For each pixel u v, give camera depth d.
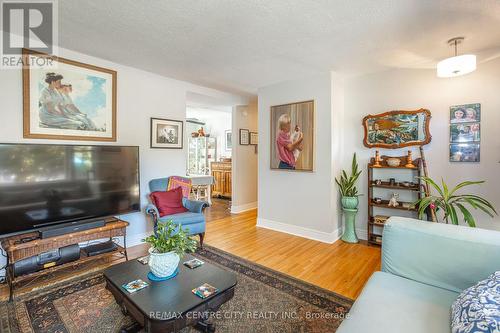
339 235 3.73
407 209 3.09
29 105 2.54
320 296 2.15
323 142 3.54
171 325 1.35
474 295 1.14
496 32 2.29
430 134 3.16
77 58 2.84
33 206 2.36
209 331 1.70
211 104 5.31
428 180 2.64
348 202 3.49
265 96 4.21
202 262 1.98
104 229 2.62
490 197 2.82
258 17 2.09
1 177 2.19
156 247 1.74
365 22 2.15
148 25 2.23
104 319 1.83
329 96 3.47
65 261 2.38
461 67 2.33
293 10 1.98
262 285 2.32
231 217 4.95
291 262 2.84
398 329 1.13
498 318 0.94
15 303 2.01
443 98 3.09
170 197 3.37
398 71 3.37
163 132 3.70
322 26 2.23
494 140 2.79
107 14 2.06
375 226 3.59
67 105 2.79
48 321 1.80
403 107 3.35
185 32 2.36
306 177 3.72
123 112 3.27
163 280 1.69
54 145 2.49
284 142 3.93
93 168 2.77
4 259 2.38
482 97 2.86
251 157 5.70
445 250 1.53
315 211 3.64
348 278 2.47
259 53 2.85
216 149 8.28
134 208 3.13
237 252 3.13
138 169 3.17
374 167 3.40
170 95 3.78
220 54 2.88
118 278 1.71
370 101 3.59
